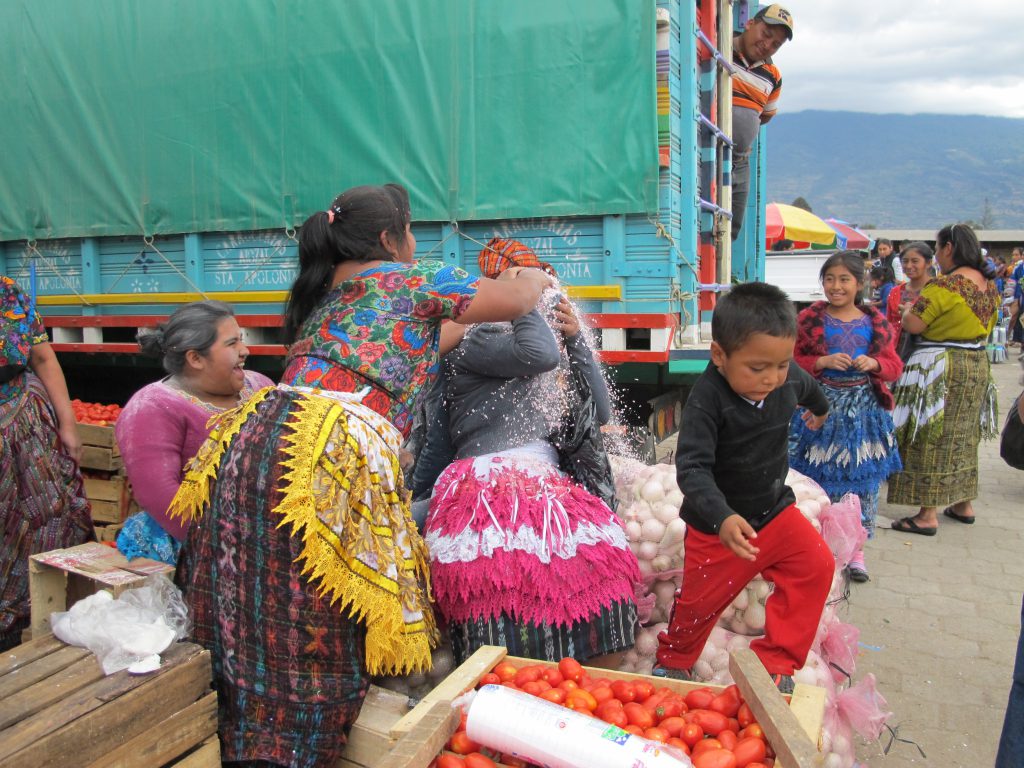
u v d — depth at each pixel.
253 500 2.12
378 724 2.26
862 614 4.24
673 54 4.58
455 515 2.65
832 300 4.47
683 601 2.74
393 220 2.46
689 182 4.73
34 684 1.92
